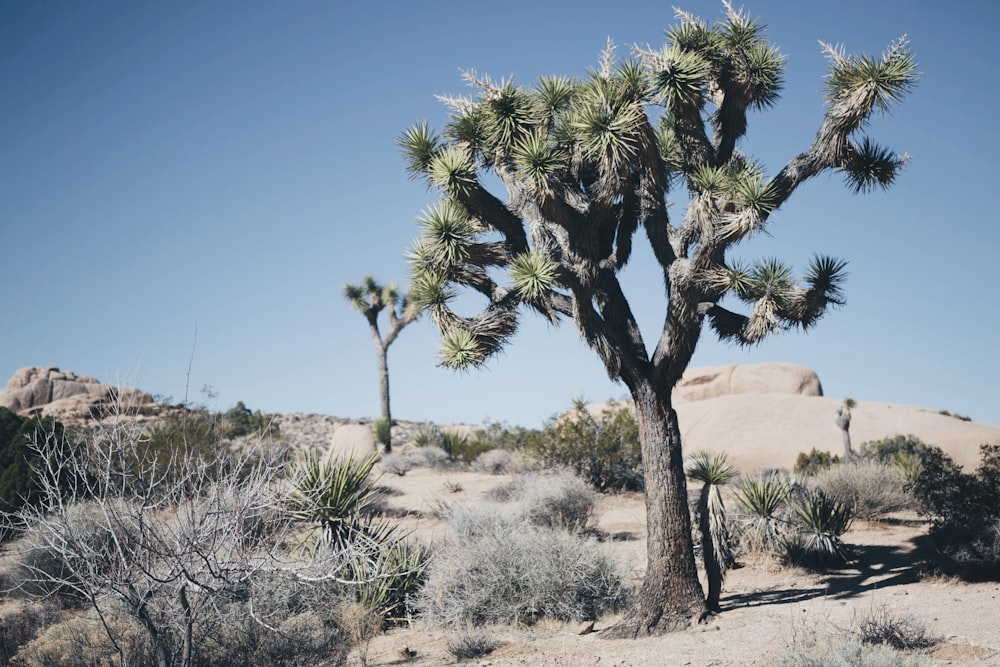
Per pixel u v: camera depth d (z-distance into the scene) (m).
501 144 8.95
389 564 10.25
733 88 9.19
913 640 7.11
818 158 8.73
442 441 29.56
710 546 9.66
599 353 8.91
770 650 7.11
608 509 18.72
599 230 9.73
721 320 9.08
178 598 5.80
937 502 11.73
